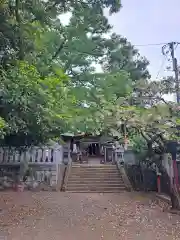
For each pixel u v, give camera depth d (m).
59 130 8.81
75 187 15.01
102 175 16.52
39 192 13.88
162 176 14.16
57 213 8.94
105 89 10.98
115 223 7.68
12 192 13.57
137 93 11.99
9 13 7.00
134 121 9.88
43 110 6.60
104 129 10.85
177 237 6.32
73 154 24.64
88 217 8.44
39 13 8.00
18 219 7.93
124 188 15.02
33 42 7.77
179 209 9.43
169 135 11.66
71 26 11.59
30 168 15.55
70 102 7.73
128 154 18.09
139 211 9.45
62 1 9.85
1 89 5.83
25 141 10.36
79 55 11.87
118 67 15.12
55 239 6.08
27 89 6.09
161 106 10.17
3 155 15.91
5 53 6.81
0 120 5.44
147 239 6.14
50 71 8.56
